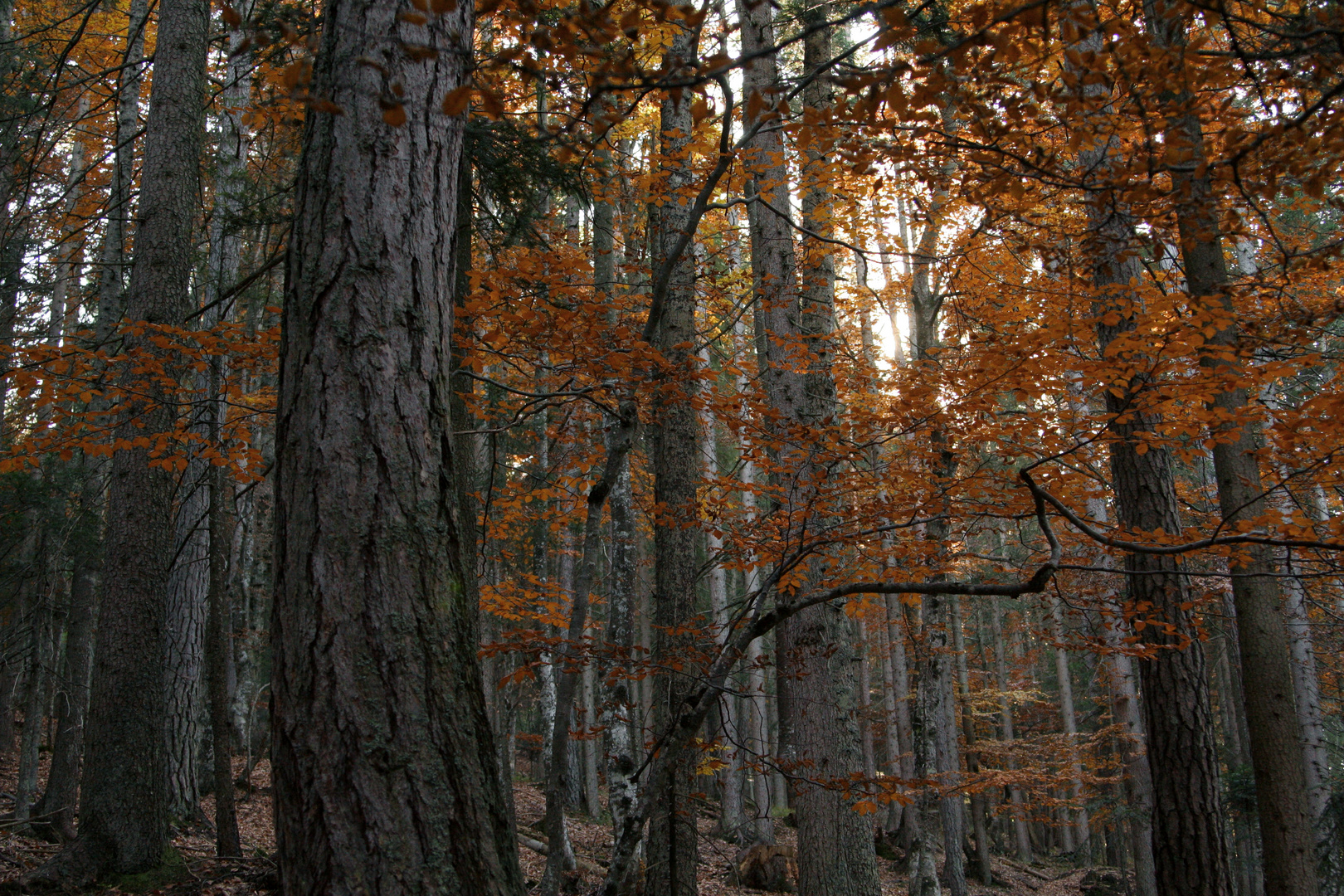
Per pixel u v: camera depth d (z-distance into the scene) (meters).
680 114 6.91
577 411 7.77
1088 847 21.88
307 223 2.81
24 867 6.98
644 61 6.30
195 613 10.00
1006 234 5.43
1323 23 2.95
